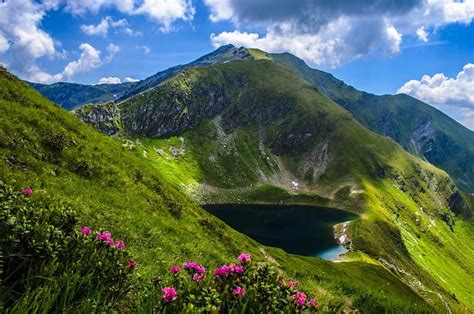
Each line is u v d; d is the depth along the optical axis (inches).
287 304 208.2
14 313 161.9
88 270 221.1
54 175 823.7
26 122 975.6
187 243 852.0
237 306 197.8
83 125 1334.9
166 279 373.7
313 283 690.2
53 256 216.2
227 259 920.3
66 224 295.6
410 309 525.3
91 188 881.5
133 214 838.5
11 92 1094.4
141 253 527.8
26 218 243.3
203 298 194.9
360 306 573.0
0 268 207.3
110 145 1341.0
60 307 179.3
